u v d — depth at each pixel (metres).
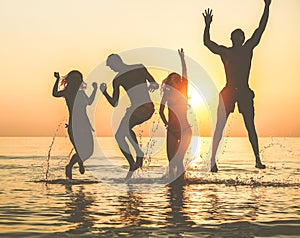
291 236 8.98
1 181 17.42
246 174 20.52
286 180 18.14
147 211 11.27
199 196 13.66
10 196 13.57
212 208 11.70
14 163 27.06
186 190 14.96
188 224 9.89
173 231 9.30
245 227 9.68
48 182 17.02
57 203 12.36
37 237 8.80
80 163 17.36
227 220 10.31
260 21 16.97
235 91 16.69
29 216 10.67
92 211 11.27
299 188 15.66
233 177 18.94
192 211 11.29
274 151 49.59
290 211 11.35
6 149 50.03
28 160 29.97
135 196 13.64
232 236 8.96
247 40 16.91
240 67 16.73
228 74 16.80
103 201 12.70
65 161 28.88
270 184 16.77
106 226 9.68
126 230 9.34
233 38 16.92
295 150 52.56
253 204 12.30
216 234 9.08
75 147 17.23
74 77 16.75
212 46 16.80
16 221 10.16
